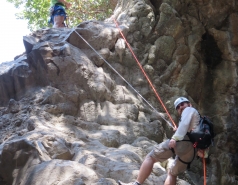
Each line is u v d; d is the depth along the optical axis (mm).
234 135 8289
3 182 5645
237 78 8812
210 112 8578
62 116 6719
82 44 7758
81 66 7242
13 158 5531
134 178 5094
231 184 7762
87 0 14508
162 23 8594
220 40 9070
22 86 7355
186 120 4590
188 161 4750
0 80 7375
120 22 8477
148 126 7238
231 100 8641
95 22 8102
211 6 9117
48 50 7207
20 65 7402
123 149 6133
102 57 7672
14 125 6625
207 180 7461
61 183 4750
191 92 8500
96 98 7191
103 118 7016
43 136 5648
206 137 4637
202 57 8930
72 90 7066
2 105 7348
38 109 6676
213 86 8797
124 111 7250
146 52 8328
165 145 4719
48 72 7109
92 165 5312
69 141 6137
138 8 8641
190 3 9180
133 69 8070
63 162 5137
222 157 7961
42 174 4984
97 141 6328
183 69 8477
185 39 8812
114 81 7695
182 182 5926
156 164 5875
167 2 8898
